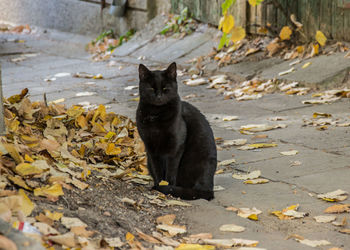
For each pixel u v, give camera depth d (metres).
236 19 12.61
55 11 17.83
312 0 10.84
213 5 13.16
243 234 4.10
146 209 4.51
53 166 4.68
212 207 4.71
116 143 6.21
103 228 3.78
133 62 13.20
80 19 17.08
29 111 6.15
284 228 4.32
